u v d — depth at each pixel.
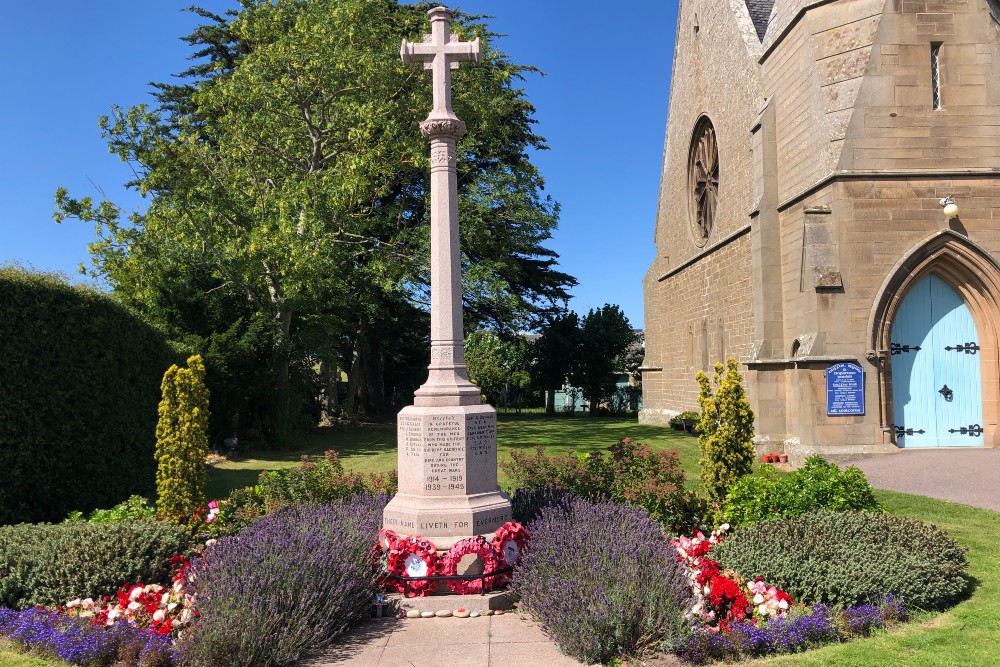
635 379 46.56
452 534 7.07
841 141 16.22
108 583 6.91
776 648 5.47
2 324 10.23
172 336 20.16
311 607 5.75
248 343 20.55
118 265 20.58
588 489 9.73
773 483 9.07
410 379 42.44
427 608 6.56
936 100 16.30
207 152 23.44
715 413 10.39
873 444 15.91
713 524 9.02
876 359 15.93
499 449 20.45
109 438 12.23
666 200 31.30
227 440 21.61
